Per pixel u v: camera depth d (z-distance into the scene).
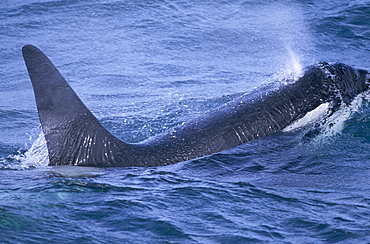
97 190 21.38
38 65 24.36
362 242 17.23
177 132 27.34
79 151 24.72
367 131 29.05
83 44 55.03
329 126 29.47
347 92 31.59
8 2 68.69
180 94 40.78
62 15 63.38
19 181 22.36
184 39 56.03
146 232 17.77
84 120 24.84
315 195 21.59
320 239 17.48
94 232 17.66
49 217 18.59
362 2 63.91
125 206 19.70
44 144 26.58
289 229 18.23
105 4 66.44
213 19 61.59
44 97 24.44
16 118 36.25
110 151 25.05
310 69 31.72
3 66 49.75
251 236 17.61
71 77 46.38
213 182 23.00
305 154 26.53
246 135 27.78
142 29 59.03
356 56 48.94
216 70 47.53
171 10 64.50
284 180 23.53
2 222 17.95
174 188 21.95
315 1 65.81
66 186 21.69
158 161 25.34
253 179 23.64
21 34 57.94
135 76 46.22
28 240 16.88
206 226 18.33
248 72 46.56
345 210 19.89
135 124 33.72
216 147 26.73
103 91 42.56
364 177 23.75
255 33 56.97
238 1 66.81
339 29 56.47
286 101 29.56
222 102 38.03
